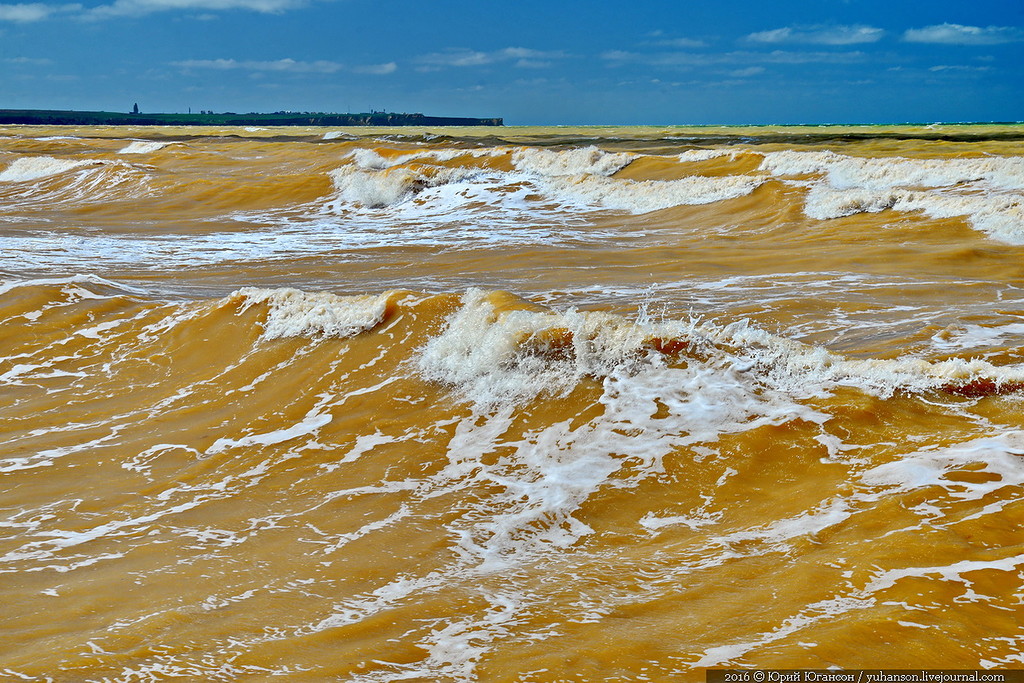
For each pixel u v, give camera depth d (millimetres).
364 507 6238
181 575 5266
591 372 7996
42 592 5094
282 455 7262
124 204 25078
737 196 20609
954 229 15953
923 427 6746
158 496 6578
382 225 20844
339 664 4176
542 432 7277
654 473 6418
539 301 11492
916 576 4617
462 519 5977
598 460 6703
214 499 6492
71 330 10328
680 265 14227
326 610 4770
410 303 9602
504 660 4156
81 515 6277
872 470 6090
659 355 8102
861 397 7242
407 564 5348
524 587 4965
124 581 5211
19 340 10094
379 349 9102
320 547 5621
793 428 6836
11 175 32156
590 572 5090
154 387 8961
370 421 7793
